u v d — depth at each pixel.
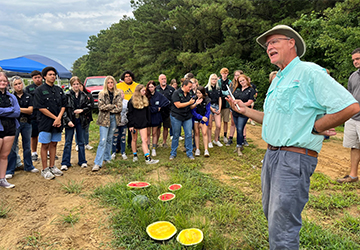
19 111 4.67
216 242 3.08
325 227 3.50
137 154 7.17
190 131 6.59
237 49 21.94
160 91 7.58
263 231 3.39
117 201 4.15
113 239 3.21
